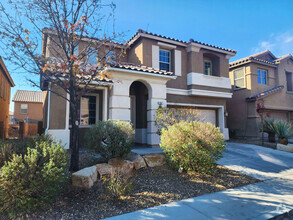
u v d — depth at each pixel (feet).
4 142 16.56
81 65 21.27
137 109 41.19
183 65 43.04
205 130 21.83
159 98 35.94
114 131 21.09
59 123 29.43
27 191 12.32
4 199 11.88
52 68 20.03
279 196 16.87
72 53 19.81
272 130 41.83
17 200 12.03
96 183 17.04
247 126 51.26
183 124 23.20
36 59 18.56
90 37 22.57
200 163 20.51
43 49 27.22
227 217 13.09
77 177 16.11
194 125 22.65
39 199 12.80
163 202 15.11
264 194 17.28
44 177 12.84
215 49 44.65
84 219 12.32
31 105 96.68
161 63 41.88
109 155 21.01
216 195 16.83
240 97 53.78
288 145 36.27
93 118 36.32
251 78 51.62
